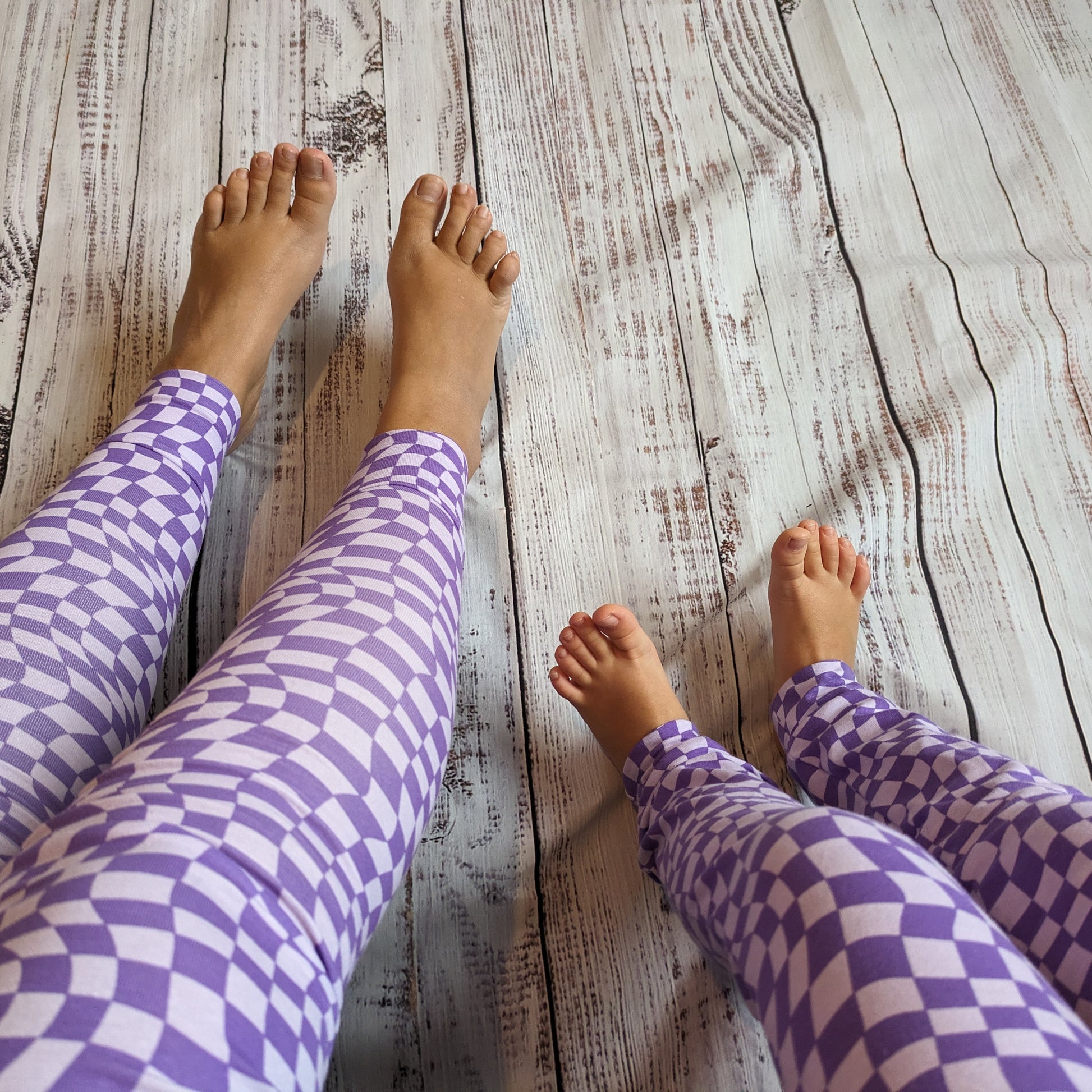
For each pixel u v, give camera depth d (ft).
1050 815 1.55
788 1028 1.11
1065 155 3.34
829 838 1.21
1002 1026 1.01
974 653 2.59
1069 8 3.54
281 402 2.82
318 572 1.69
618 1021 2.11
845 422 2.90
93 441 2.71
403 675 1.54
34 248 2.95
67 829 1.20
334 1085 2.01
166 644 1.89
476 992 2.13
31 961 0.99
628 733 2.33
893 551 2.73
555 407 2.89
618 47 3.47
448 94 3.33
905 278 3.11
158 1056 0.97
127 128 3.17
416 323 2.67
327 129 3.24
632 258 3.12
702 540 2.74
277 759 1.32
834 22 3.55
